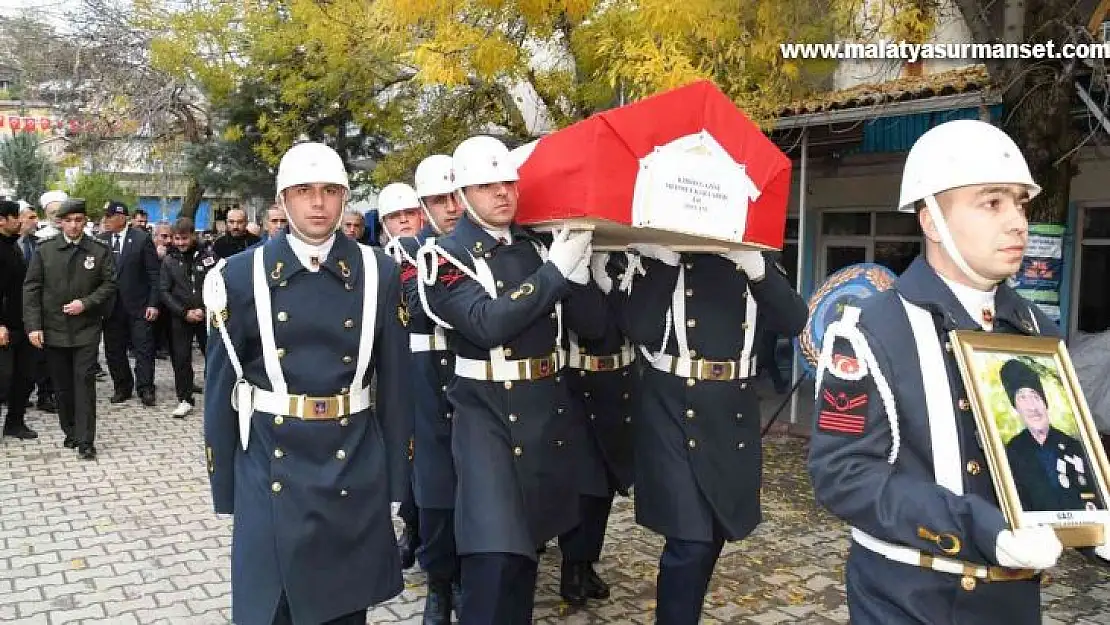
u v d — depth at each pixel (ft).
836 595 14.55
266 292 9.19
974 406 5.90
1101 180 26.89
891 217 32.63
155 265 29.91
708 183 10.07
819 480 6.35
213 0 38.11
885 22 21.27
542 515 11.00
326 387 9.30
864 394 6.21
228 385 9.55
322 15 32.42
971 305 6.36
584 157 9.66
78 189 87.97
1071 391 6.22
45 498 19.70
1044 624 13.43
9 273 24.07
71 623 13.14
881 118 25.40
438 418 12.71
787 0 19.79
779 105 22.00
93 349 23.32
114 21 52.03
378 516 9.60
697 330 11.23
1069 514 5.77
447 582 12.81
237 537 9.30
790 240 35.73
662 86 19.04
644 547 16.75
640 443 11.59
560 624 13.21
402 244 14.11
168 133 51.80
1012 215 6.03
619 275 11.96
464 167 10.77
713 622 13.44
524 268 11.03
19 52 56.13
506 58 23.56
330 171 9.16
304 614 9.01
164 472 21.99
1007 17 18.24
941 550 5.82
